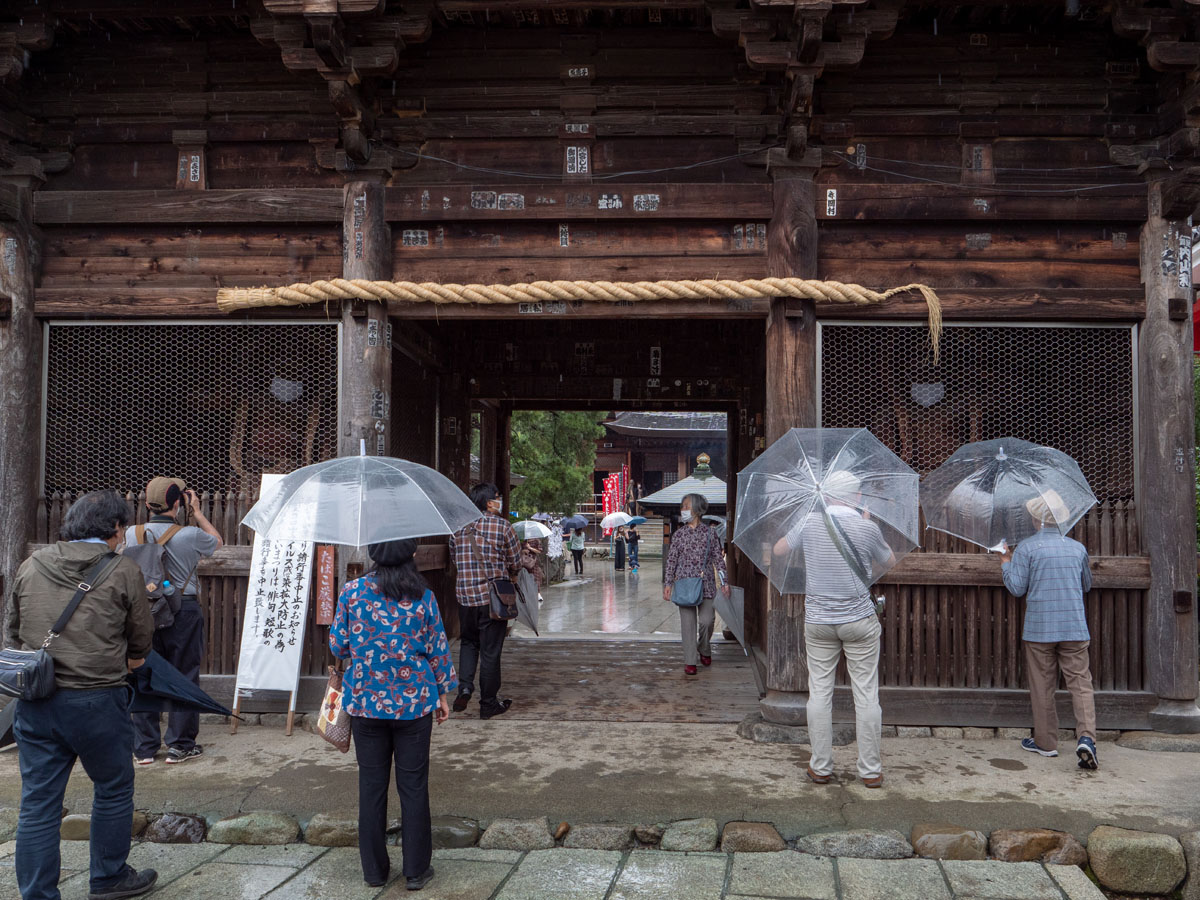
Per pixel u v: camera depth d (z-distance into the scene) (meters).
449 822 3.87
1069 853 3.67
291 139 5.72
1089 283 5.52
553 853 3.75
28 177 5.73
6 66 5.30
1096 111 5.54
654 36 5.71
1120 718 5.24
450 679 3.52
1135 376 5.45
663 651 8.27
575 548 23.02
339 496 3.41
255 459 5.90
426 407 7.98
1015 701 5.27
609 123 5.62
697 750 4.89
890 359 5.59
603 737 5.15
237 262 5.80
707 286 5.40
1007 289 5.43
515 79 5.73
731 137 5.63
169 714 4.73
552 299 5.53
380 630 3.35
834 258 5.56
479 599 5.62
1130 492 5.45
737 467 9.59
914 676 5.36
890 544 4.25
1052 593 4.75
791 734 5.08
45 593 3.20
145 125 5.79
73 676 3.15
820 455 4.18
